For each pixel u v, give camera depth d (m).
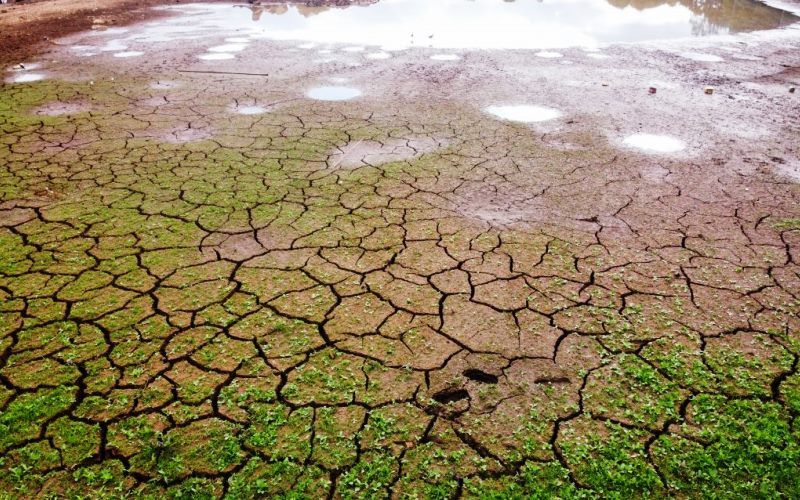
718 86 7.16
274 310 2.60
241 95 6.39
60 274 2.85
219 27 11.28
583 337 2.43
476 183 4.05
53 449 1.85
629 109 6.07
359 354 2.32
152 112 5.71
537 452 1.86
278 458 1.83
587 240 3.25
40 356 2.27
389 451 1.87
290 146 4.76
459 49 9.47
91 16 12.27
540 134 5.16
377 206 3.67
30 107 5.83
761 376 2.20
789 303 2.65
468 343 2.39
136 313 2.55
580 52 9.35
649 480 1.75
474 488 1.74
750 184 4.05
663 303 2.66
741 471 1.79
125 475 1.77
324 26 11.63
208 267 2.94
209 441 1.89
